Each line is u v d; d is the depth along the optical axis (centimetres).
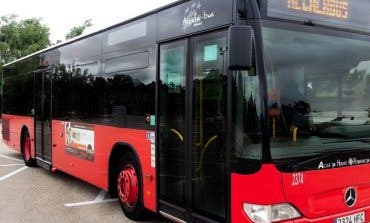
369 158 505
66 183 967
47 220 684
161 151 591
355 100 506
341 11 505
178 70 557
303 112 459
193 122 524
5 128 1400
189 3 538
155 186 602
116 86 711
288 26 461
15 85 1278
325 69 484
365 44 524
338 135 482
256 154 430
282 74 450
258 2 446
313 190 455
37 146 1091
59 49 947
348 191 484
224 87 468
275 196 432
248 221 438
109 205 777
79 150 846
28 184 957
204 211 505
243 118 439
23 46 3759
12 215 712
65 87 909
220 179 476
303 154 452
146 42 631
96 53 782
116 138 708
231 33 414
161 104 592
